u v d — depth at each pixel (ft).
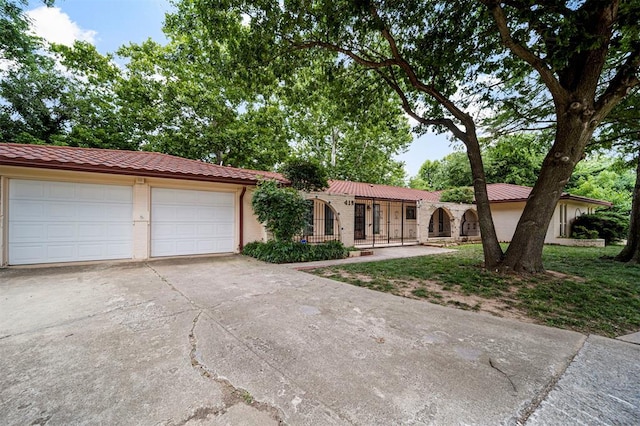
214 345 9.48
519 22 16.11
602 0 13.44
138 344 9.52
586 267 24.03
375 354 8.89
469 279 19.43
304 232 39.19
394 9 19.56
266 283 18.45
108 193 25.49
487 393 6.88
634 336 10.74
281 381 7.36
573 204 50.52
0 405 6.33
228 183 30.96
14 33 41.70
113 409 6.22
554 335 10.61
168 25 44.21
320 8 18.76
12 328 10.82
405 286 18.07
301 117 64.44
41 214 22.89
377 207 52.42
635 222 27.17
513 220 50.19
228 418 5.93
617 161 40.27
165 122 54.80
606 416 6.07
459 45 21.88
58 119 52.37
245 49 21.53
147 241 26.96
